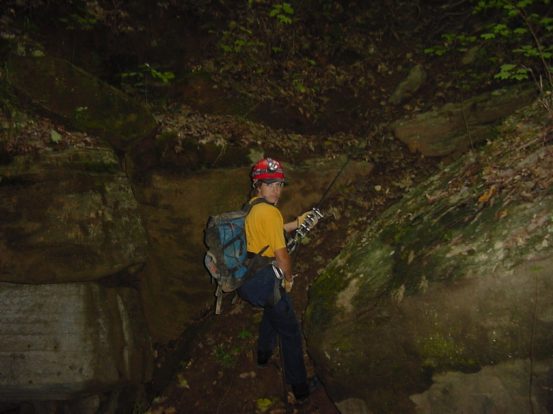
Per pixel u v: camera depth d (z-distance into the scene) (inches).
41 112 163.8
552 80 177.5
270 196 122.1
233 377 153.6
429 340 105.1
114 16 216.1
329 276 141.9
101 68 208.4
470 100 207.5
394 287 115.2
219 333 167.5
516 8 219.8
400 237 131.9
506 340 95.1
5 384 135.9
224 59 236.8
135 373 153.8
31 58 165.9
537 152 118.5
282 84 239.5
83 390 140.5
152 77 216.1
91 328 143.5
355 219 185.0
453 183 138.7
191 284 174.4
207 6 246.7
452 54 250.1
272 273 119.0
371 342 114.6
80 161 154.9
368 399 116.5
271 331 138.6
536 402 91.7
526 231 99.9
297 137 212.7
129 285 164.9
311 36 267.9
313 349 124.8
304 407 138.8
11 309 140.6
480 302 98.7
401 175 197.8
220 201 177.0
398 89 235.9
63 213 146.3
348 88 246.7
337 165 197.2
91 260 147.1
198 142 181.3
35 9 194.4
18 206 142.7
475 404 99.6
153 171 174.9
